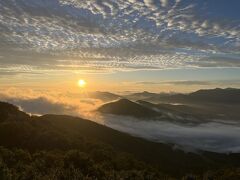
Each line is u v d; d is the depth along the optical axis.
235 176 31.16
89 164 30.17
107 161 42.59
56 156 33.06
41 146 56.84
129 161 46.47
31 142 57.91
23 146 56.50
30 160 31.31
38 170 24.22
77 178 23.69
